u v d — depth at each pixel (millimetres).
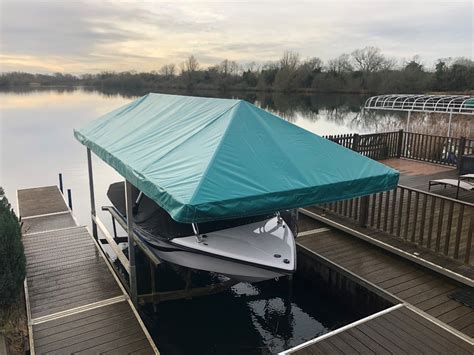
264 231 5238
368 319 4000
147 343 3889
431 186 8648
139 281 6270
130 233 4879
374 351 3527
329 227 6582
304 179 3750
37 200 9250
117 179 14148
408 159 11617
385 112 29766
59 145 20984
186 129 4684
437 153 11016
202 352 4672
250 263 4508
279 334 5008
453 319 4000
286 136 4434
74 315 4363
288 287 5695
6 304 4199
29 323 4195
